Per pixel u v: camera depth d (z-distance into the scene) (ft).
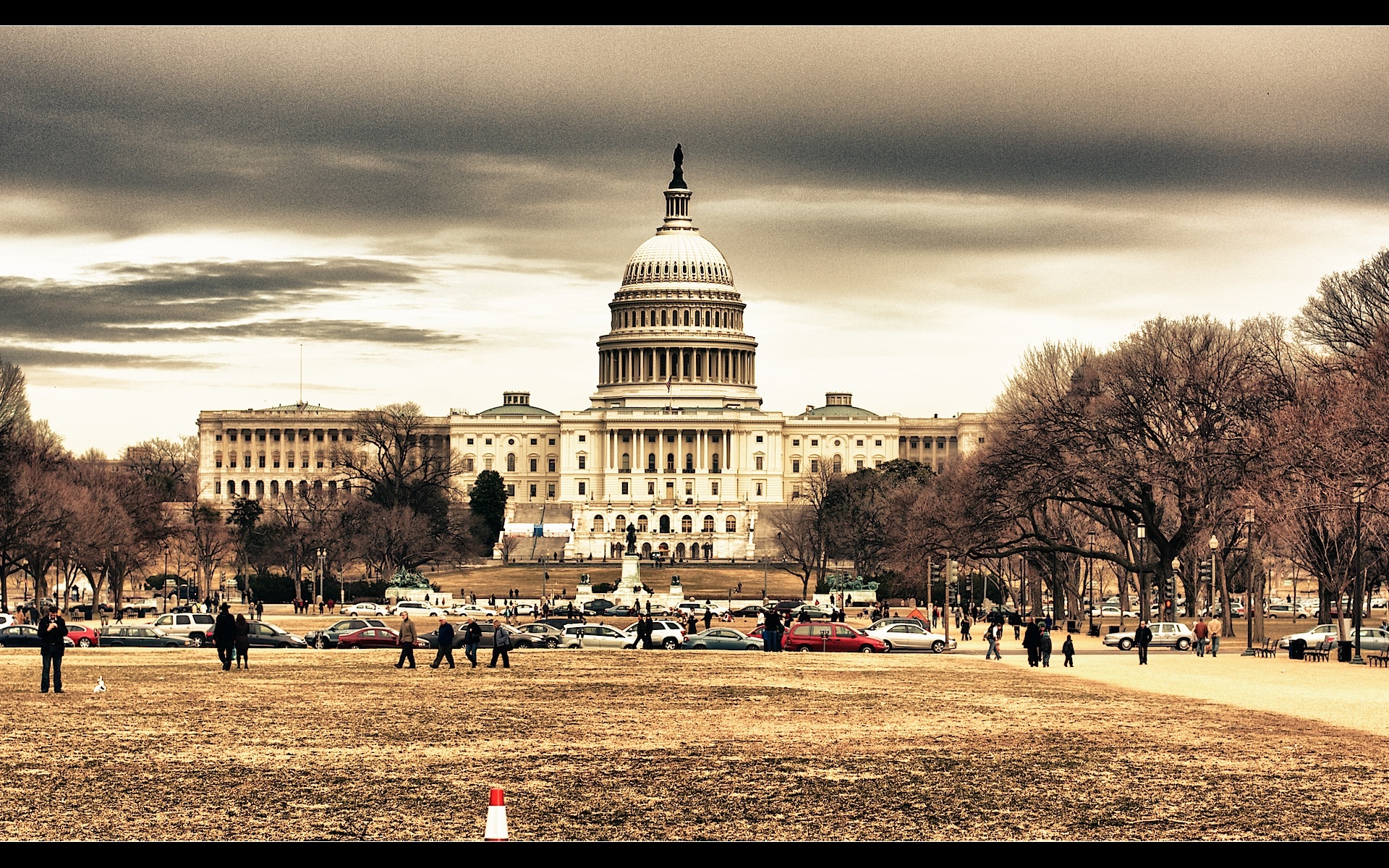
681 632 367.86
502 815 103.30
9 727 179.73
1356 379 368.89
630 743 170.60
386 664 278.26
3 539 502.79
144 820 127.65
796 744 171.01
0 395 652.07
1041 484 408.46
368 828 124.88
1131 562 421.59
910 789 143.23
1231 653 361.10
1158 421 415.23
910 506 639.76
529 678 249.14
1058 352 569.64
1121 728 185.98
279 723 184.55
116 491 626.64
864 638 353.51
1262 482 373.20
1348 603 497.87
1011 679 259.39
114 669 262.26
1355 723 193.16
